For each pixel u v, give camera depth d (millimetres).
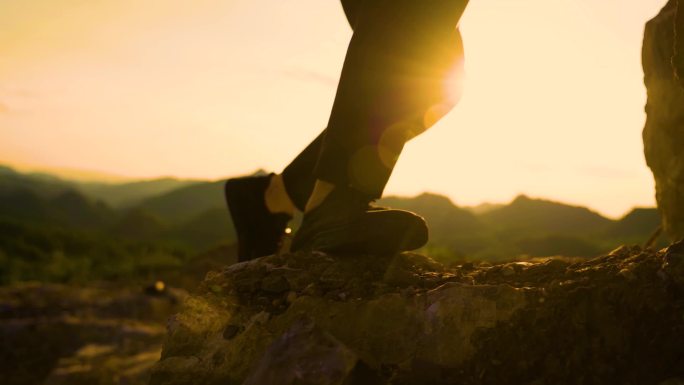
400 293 1264
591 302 1139
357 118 1398
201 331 1350
